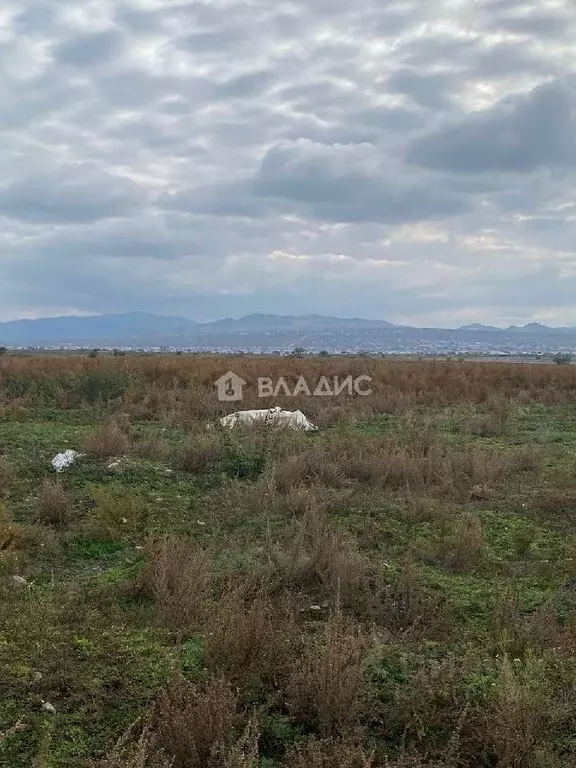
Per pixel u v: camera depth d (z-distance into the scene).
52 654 4.26
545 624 4.91
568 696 3.90
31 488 8.45
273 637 4.30
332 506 8.08
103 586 5.59
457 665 4.19
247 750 3.37
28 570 6.02
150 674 4.12
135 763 3.02
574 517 8.17
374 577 5.95
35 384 18.16
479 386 21.44
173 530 7.19
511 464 10.44
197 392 16.72
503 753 3.47
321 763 3.19
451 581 6.11
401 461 9.69
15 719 3.64
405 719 3.75
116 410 15.33
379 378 22.72
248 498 8.04
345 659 3.85
